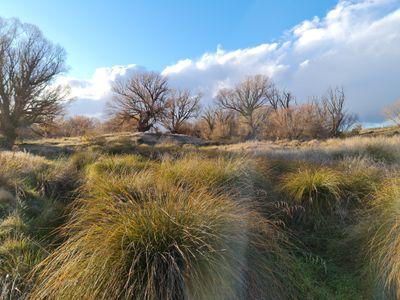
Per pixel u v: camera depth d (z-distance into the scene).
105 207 4.09
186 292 3.08
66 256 3.44
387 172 6.38
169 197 4.11
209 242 3.37
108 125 67.12
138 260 3.18
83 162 9.05
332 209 5.63
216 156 8.89
